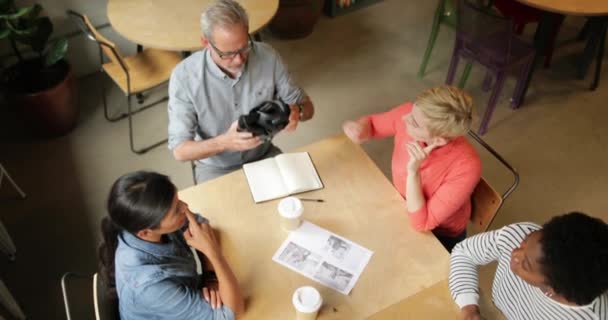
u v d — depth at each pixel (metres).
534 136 2.91
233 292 1.30
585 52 3.14
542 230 1.11
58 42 2.57
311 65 3.41
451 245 1.83
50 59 2.54
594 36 3.03
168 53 2.80
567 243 1.03
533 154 2.80
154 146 2.84
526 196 2.59
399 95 3.20
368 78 3.32
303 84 3.27
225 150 1.81
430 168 1.58
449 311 1.35
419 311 1.34
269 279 1.41
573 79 3.28
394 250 1.49
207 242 1.29
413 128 1.53
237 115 1.92
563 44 3.54
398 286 1.40
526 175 2.69
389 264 1.45
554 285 1.07
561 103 3.11
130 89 2.52
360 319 1.32
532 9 2.96
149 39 2.33
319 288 1.39
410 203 1.54
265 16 2.46
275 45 3.57
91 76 3.29
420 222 1.53
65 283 1.35
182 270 1.31
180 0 2.61
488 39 2.59
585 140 2.88
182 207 1.24
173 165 2.73
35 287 2.17
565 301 1.13
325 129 2.96
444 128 1.45
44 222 2.44
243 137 1.63
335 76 3.33
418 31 3.73
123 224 1.16
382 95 3.20
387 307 1.35
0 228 2.16
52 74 2.73
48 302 2.11
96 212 2.49
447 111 1.44
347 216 1.58
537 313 1.32
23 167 2.70
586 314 1.18
